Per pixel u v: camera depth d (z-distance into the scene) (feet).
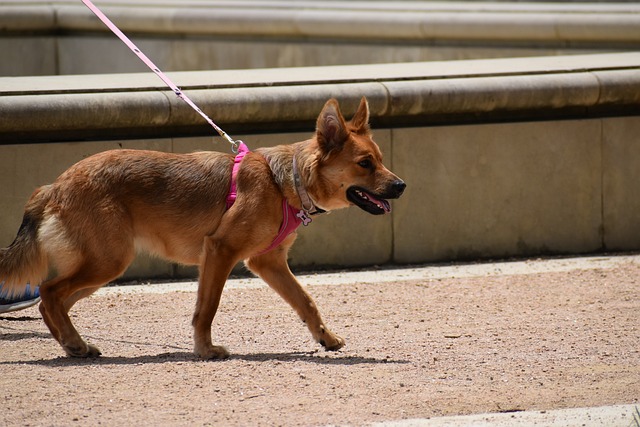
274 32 69.87
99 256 28.17
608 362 28.12
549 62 47.03
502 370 27.37
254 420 23.18
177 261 29.71
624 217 44.65
